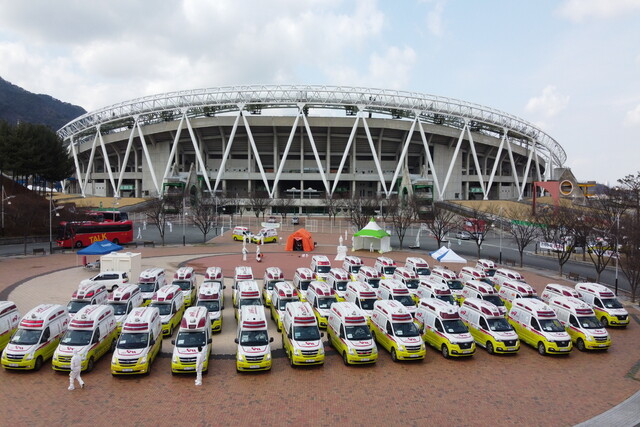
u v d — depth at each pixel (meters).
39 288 31.17
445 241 65.94
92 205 95.31
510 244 64.75
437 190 117.44
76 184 139.25
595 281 37.84
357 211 77.25
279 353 19.50
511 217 78.88
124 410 13.82
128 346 16.72
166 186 108.88
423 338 21.38
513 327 22.36
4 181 73.94
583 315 21.52
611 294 25.73
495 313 20.92
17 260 43.81
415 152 129.50
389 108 116.00
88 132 126.94
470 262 48.03
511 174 145.25
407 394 15.47
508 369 18.14
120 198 109.06
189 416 13.50
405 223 62.50
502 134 129.62
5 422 12.94
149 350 16.88
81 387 15.41
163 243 56.75
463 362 18.89
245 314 18.45
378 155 123.56
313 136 122.06
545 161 150.75
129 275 33.12
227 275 37.75
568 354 20.06
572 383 16.77
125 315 21.47
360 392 15.55
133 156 136.38
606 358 19.73
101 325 18.17
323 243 62.62
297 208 121.62
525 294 26.00
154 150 125.81
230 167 127.44
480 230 62.66
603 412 14.34
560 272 40.16
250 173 119.69
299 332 18.19
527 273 41.53
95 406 14.07
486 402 14.95
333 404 14.54
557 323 20.72
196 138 120.62
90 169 130.12
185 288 26.94
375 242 56.00
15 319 19.73
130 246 55.59
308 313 18.84
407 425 13.21
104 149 121.31
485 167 134.12
